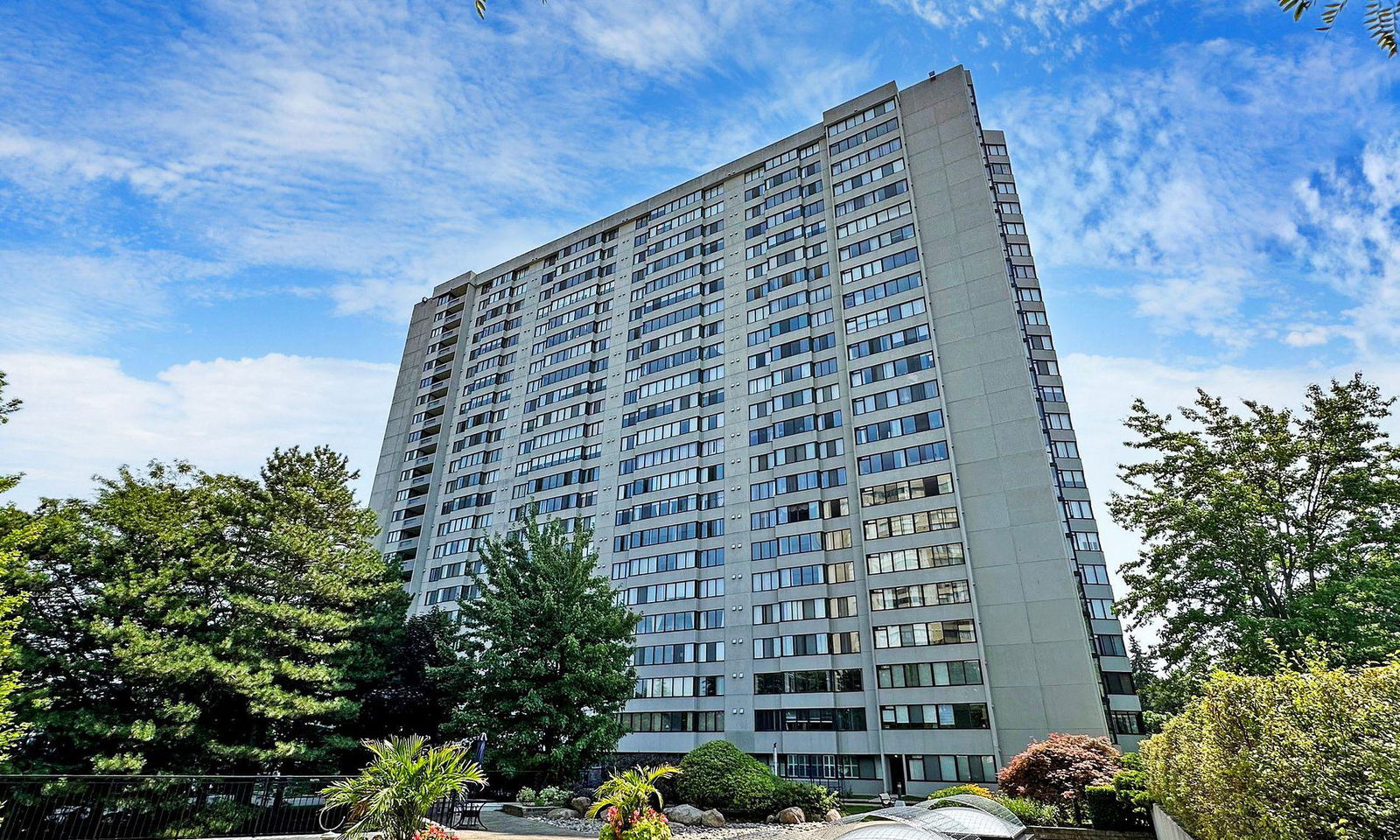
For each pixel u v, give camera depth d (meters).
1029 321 64.06
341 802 13.20
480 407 83.88
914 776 44.72
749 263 71.50
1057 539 46.34
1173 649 26.62
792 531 56.44
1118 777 22.11
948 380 54.75
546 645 30.42
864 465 55.69
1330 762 7.87
